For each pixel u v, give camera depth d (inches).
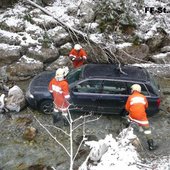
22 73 498.3
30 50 514.9
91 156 341.1
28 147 368.5
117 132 396.5
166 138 391.2
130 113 364.2
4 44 519.2
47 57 514.0
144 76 414.6
